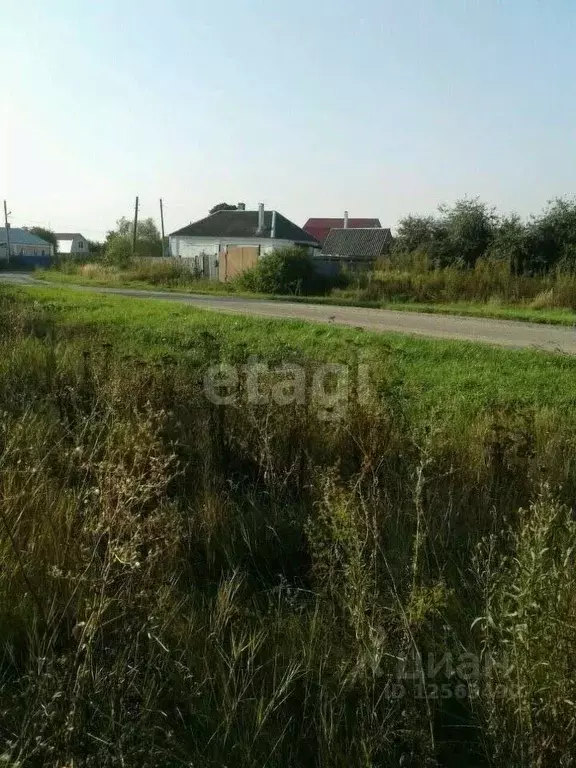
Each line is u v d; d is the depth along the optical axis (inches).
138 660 101.3
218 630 114.9
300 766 93.6
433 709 102.2
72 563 127.0
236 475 191.2
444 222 1216.8
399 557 136.6
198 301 881.5
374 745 93.5
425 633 113.3
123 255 2026.3
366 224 2930.6
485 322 714.8
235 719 97.8
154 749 88.0
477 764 97.0
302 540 152.5
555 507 118.4
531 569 89.0
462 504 165.8
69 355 307.7
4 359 301.3
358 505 140.7
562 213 1063.0
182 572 135.3
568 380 346.6
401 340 464.4
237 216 2069.4
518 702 88.9
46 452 177.5
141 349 369.1
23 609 116.3
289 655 111.7
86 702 86.3
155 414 168.1
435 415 208.5
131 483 114.1
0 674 105.6
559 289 881.5
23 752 85.7
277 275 1068.5
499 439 189.0
